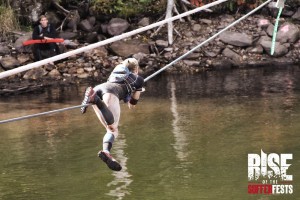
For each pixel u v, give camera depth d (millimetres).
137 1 30281
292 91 20781
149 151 14281
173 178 12336
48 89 23125
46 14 28953
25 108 19516
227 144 14586
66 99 20844
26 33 27578
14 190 11938
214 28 28859
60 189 11922
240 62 26906
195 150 14227
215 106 18875
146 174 12648
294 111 17719
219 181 12055
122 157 13914
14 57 25953
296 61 26984
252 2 30156
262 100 19500
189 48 27406
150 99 20484
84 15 29516
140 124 16969
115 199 11195
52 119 17969
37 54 25594
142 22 29266
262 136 15164
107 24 28391
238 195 11258
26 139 15766
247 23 29078
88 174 12828
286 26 28172
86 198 11305
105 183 12188
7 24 28109
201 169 12844
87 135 15984
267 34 28219
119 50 26891
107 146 9312
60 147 14914
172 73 25688
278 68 25859
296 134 15234
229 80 23531
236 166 13016
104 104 9219
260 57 27312
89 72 25297
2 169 13320
